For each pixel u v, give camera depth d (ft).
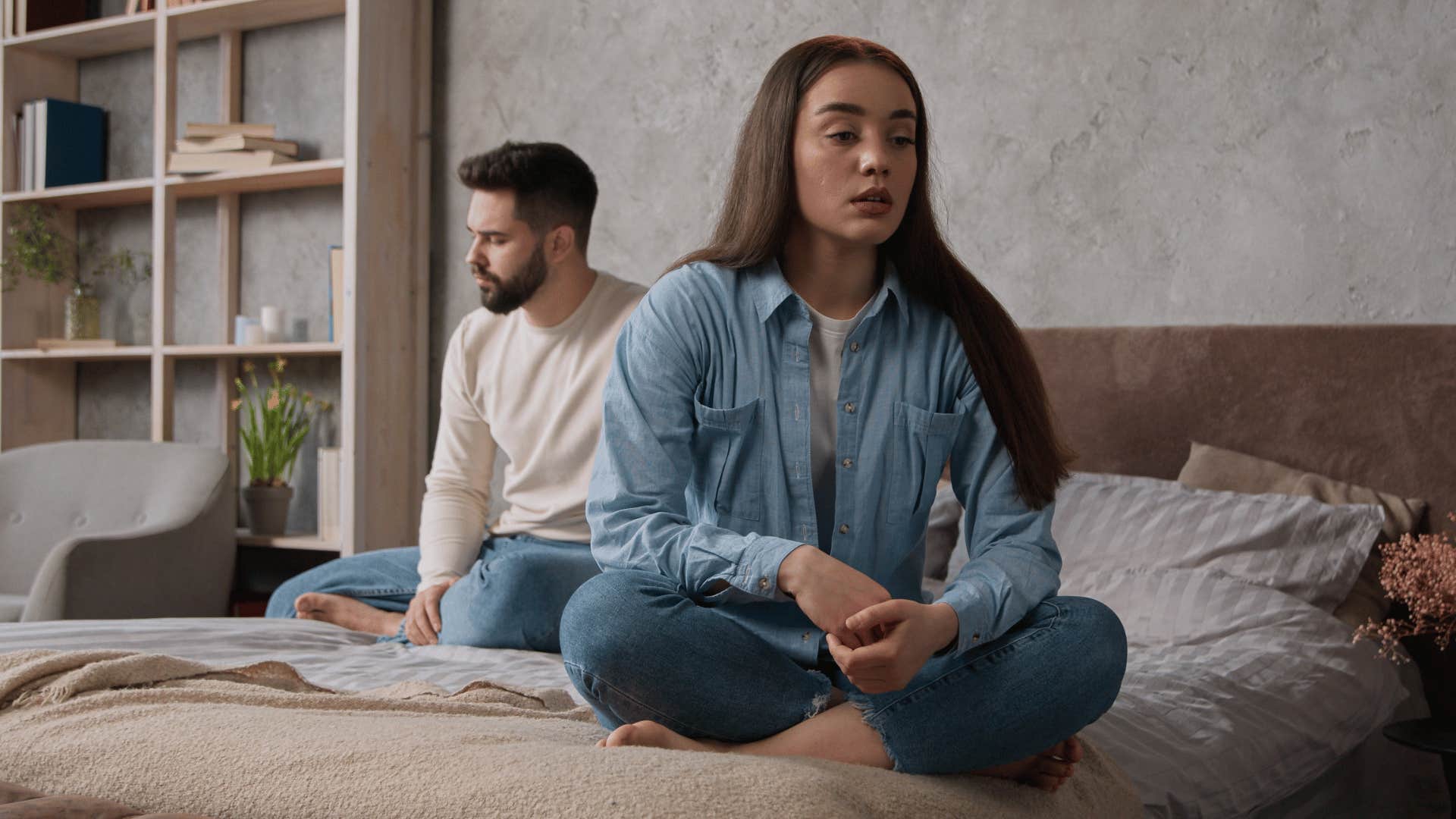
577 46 11.89
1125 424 9.16
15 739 3.83
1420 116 8.48
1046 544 4.09
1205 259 9.18
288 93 13.20
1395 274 8.55
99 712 3.94
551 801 2.90
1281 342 8.66
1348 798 6.35
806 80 4.19
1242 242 9.05
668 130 11.43
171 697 4.15
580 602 3.79
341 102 12.89
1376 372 8.34
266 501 12.47
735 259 4.37
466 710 4.39
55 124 13.79
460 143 12.47
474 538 8.39
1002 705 3.62
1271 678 6.11
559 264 8.23
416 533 12.41
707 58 11.27
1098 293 9.56
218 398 13.46
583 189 8.31
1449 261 8.39
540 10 12.10
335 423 12.98
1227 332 8.85
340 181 12.66
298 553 13.12
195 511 11.30
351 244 11.69
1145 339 9.13
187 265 13.79
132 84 14.19
